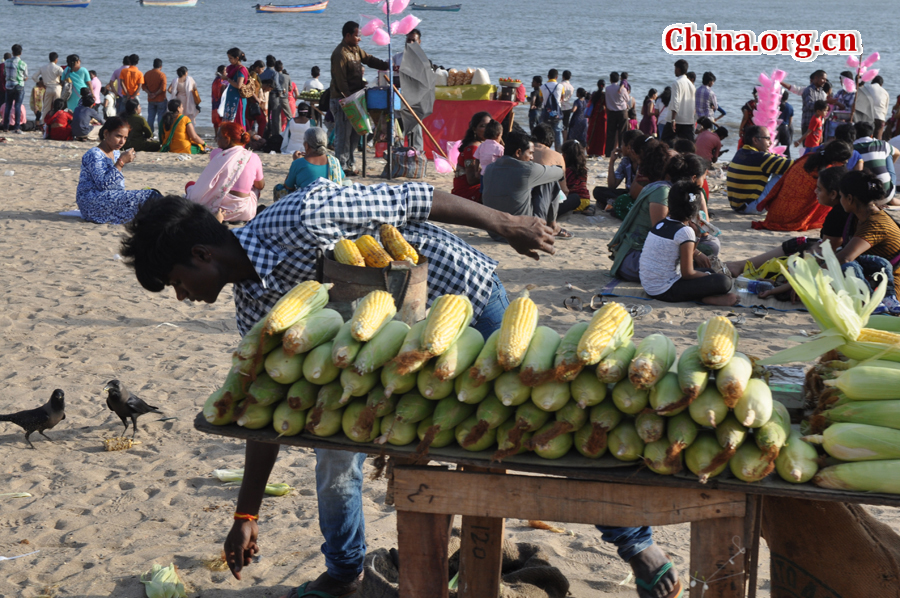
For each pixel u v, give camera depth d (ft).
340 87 44.14
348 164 45.98
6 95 63.67
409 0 42.91
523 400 6.79
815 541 8.02
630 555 9.18
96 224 32.86
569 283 26.63
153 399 17.16
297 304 7.14
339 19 411.75
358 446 7.18
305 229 8.27
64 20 340.18
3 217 33.37
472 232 33.99
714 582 7.00
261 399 7.18
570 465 6.89
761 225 35.58
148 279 8.17
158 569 10.47
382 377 6.96
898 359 7.25
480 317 9.00
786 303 24.41
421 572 7.66
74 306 23.06
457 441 7.19
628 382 6.70
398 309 8.10
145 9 472.03
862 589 7.90
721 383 6.39
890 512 13.00
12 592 10.42
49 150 52.60
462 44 257.34
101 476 13.93
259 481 8.68
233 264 8.34
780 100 56.70
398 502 7.47
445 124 49.49
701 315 23.49
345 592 9.86
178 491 13.41
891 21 548.31
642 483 6.83
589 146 61.57
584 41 285.23
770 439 6.42
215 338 21.04
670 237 24.36
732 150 67.67
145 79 65.62
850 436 6.52
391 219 8.64
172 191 40.06
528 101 64.75
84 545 11.66
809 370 8.16
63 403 15.14
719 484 6.67
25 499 13.10
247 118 58.65
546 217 32.45
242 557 8.69
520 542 10.96
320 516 9.40
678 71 53.06
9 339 20.38
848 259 22.26
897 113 54.95
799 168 34.35
